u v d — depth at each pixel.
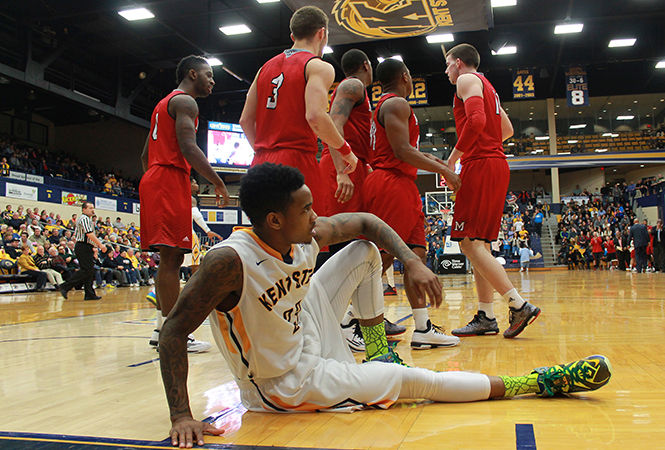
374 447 1.17
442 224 19.95
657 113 25.66
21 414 1.54
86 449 1.20
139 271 13.96
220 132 22.58
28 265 11.05
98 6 16.86
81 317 5.05
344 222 1.64
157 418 1.49
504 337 2.97
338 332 1.68
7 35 18.38
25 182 16.39
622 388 1.69
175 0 16.44
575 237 22.19
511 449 1.12
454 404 1.55
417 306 2.70
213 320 1.45
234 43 21.25
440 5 9.57
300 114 2.33
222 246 1.34
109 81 22.45
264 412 1.51
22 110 23.17
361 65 3.00
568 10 17.59
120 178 24.05
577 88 22.12
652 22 19.58
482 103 3.03
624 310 4.26
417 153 2.72
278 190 1.29
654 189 23.25
